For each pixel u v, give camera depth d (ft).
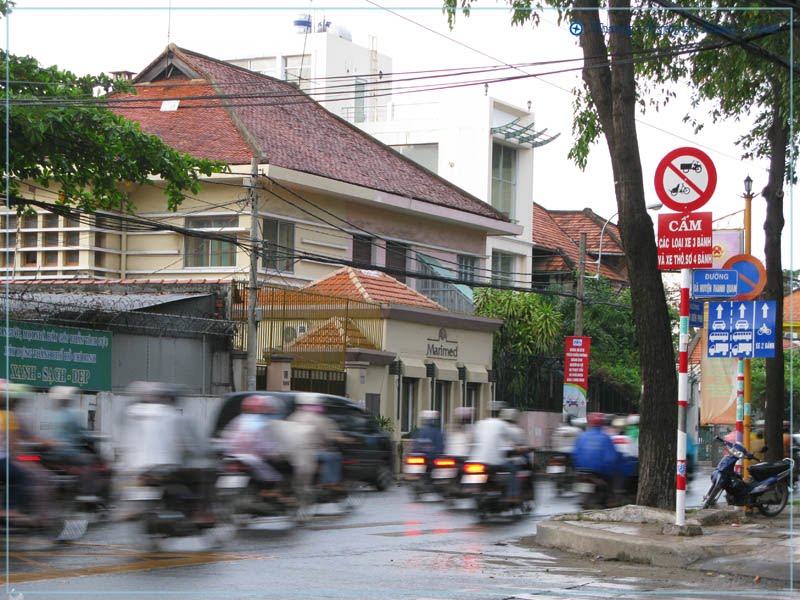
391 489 80.18
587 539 43.21
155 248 115.65
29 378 75.51
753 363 168.96
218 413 60.13
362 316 107.34
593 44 51.93
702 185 43.73
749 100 70.28
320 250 117.80
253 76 134.51
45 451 45.91
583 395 110.01
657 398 50.85
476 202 142.92
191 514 42.83
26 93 74.23
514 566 39.73
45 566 36.86
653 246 50.93
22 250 117.08
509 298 136.05
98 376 81.20
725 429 150.00
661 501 50.49
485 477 58.29
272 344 99.81
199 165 81.87
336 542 46.80
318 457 56.95
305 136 128.16
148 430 42.47
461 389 117.91
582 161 62.03
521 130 162.61
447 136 162.30
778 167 69.15
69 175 78.79
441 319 114.73
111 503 49.34
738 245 67.15
